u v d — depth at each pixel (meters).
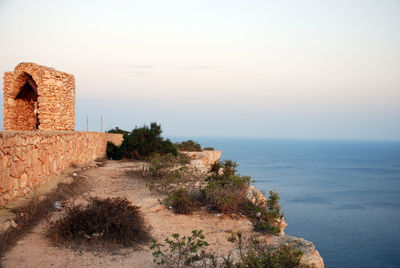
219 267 5.48
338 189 98.44
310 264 5.78
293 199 76.75
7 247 5.75
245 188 10.59
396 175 150.12
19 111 19.08
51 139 12.24
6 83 18.08
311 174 139.75
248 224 8.55
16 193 8.84
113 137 28.42
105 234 6.51
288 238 7.23
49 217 7.57
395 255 42.28
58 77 17.80
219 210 9.45
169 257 6.01
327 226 54.53
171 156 16.70
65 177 12.44
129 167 18.17
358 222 59.12
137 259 5.85
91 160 19.91
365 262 39.28
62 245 6.16
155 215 8.79
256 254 5.66
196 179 12.57
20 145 9.15
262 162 198.00
